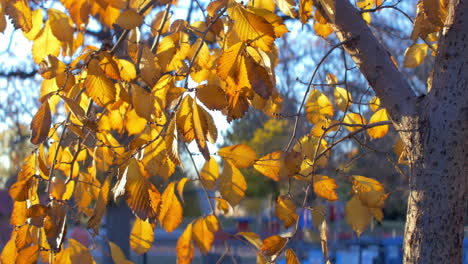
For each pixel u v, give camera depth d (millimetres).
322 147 1872
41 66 1655
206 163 1654
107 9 1728
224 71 1517
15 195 1636
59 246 1611
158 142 1624
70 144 1853
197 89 1543
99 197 1613
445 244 1649
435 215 1655
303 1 1703
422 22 1812
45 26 1716
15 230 1688
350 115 1972
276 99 1835
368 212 1820
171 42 1673
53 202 1630
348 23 1754
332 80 1977
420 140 1680
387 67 1734
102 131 1889
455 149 1657
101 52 1628
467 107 1657
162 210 1646
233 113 1558
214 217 1639
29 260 1631
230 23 1685
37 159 1672
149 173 1615
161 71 1670
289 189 1758
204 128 1517
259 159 1640
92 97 1630
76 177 1827
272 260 1642
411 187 1689
